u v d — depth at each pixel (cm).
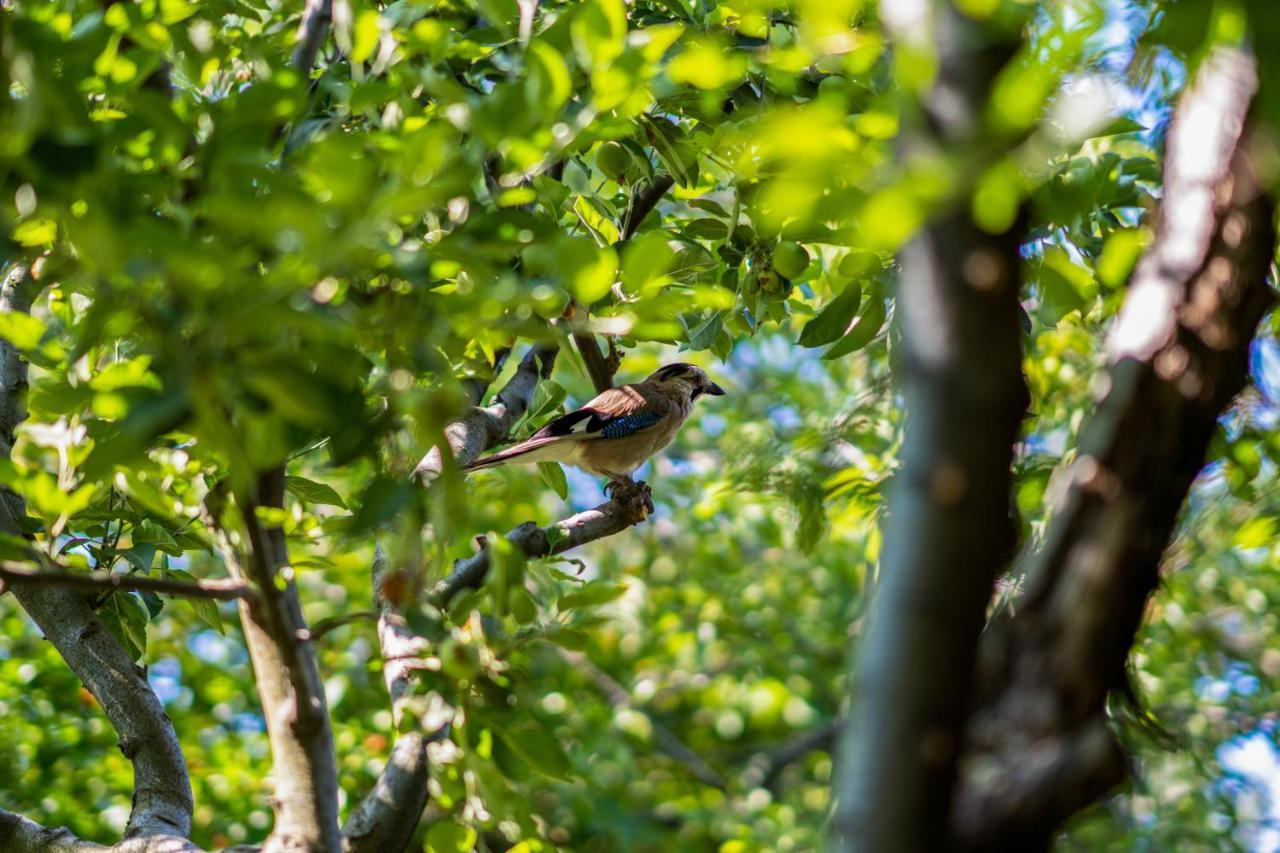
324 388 632
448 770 822
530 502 2538
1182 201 561
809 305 1341
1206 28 436
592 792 2461
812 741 2612
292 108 634
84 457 793
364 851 866
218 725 2247
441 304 633
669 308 701
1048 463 984
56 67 705
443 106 888
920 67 455
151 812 1013
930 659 472
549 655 2603
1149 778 1445
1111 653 513
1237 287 543
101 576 725
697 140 1098
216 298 556
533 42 650
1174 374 533
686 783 2730
